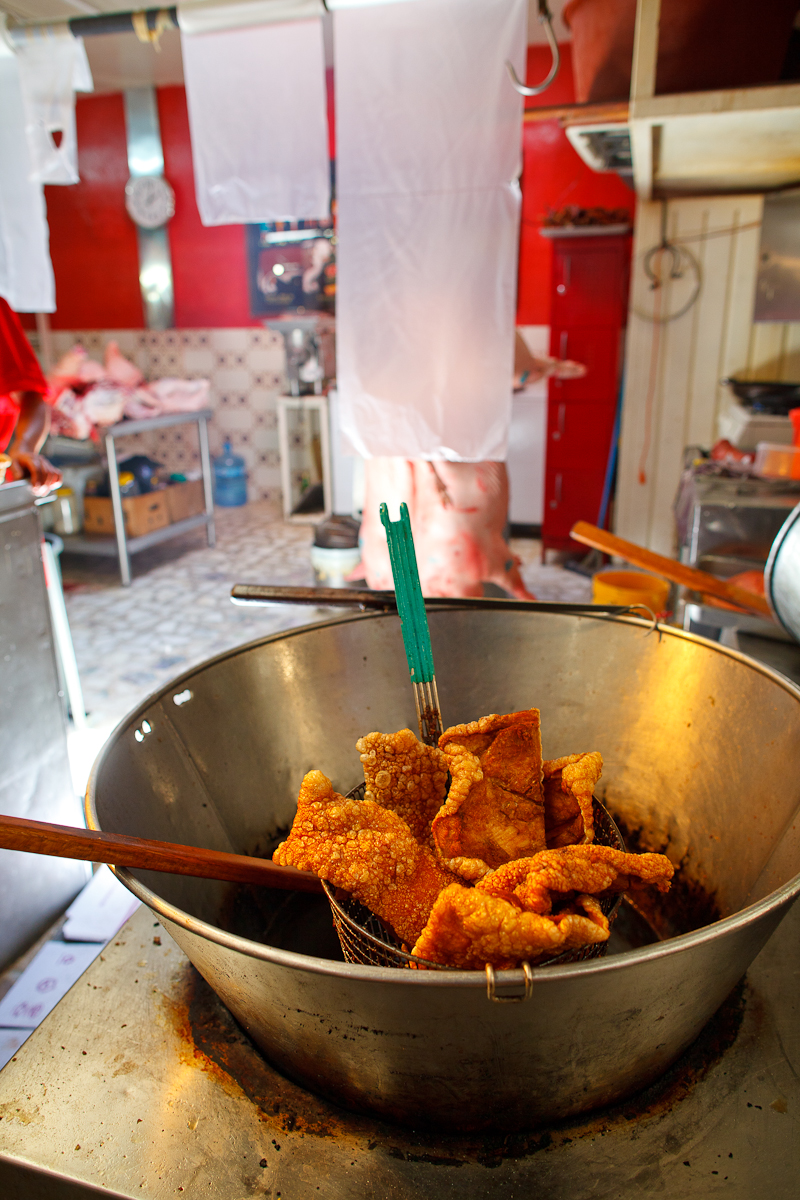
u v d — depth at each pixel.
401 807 0.81
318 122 1.65
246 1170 0.64
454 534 2.19
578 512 4.39
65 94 1.94
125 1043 0.76
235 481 5.95
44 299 2.15
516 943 0.55
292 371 5.14
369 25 1.54
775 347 3.71
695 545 2.34
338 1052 0.61
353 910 0.76
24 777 1.71
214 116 1.71
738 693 0.94
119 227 5.70
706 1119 0.67
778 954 0.84
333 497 5.24
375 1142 0.66
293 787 1.07
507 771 0.77
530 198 4.79
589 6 1.92
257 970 0.57
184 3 1.65
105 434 4.02
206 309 5.77
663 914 0.98
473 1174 0.63
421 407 1.74
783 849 0.79
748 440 3.19
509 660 1.12
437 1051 0.58
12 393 2.13
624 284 4.02
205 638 3.48
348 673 1.11
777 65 1.76
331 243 5.38
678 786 1.00
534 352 5.02
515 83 1.51
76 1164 0.64
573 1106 0.65
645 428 4.00
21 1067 0.73
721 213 3.60
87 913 1.75
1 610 1.62
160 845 0.68
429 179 1.61
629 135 2.25
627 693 1.07
